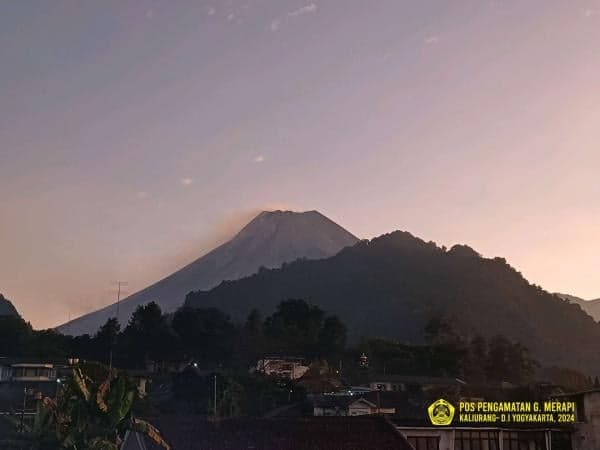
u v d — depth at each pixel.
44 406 45.78
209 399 105.94
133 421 42.56
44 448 43.19
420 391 119.50
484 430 53.97
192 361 163.25
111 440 45.19
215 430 45.28
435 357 170.00
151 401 88.81
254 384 118.19
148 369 160.00
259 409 105.56
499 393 109.81
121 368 150.25
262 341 173.62
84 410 42.72
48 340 152.00
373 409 82.25
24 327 153.50
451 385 127.50
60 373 98.31
